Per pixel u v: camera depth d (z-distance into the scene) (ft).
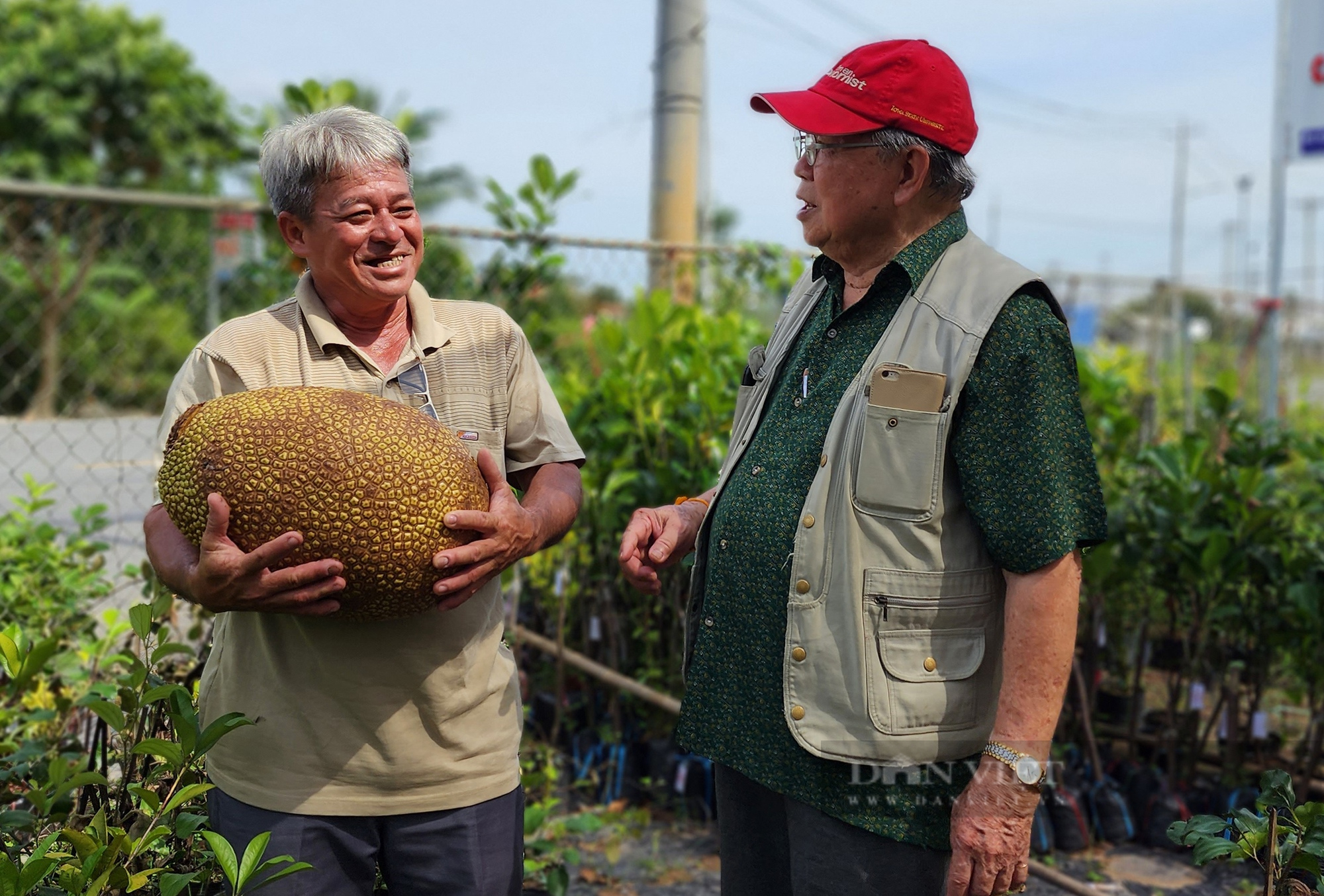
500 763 6.27
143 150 64.28
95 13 63.67
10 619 10.76
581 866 10.86
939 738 5.64
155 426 27.27
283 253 15.14
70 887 5.51
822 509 5.79
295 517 5.01
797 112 5.79
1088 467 5.55
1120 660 13.12
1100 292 39.68
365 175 5.75
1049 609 5.45
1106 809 11.53
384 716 5.85
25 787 7.89
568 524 6.34
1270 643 11.55
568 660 12.00
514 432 6.69
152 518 5.84
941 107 5.75
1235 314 43.47
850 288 6.36
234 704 6.03
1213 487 11.53
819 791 5.83
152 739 5.95
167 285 53.36
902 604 5.60
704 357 12.94
